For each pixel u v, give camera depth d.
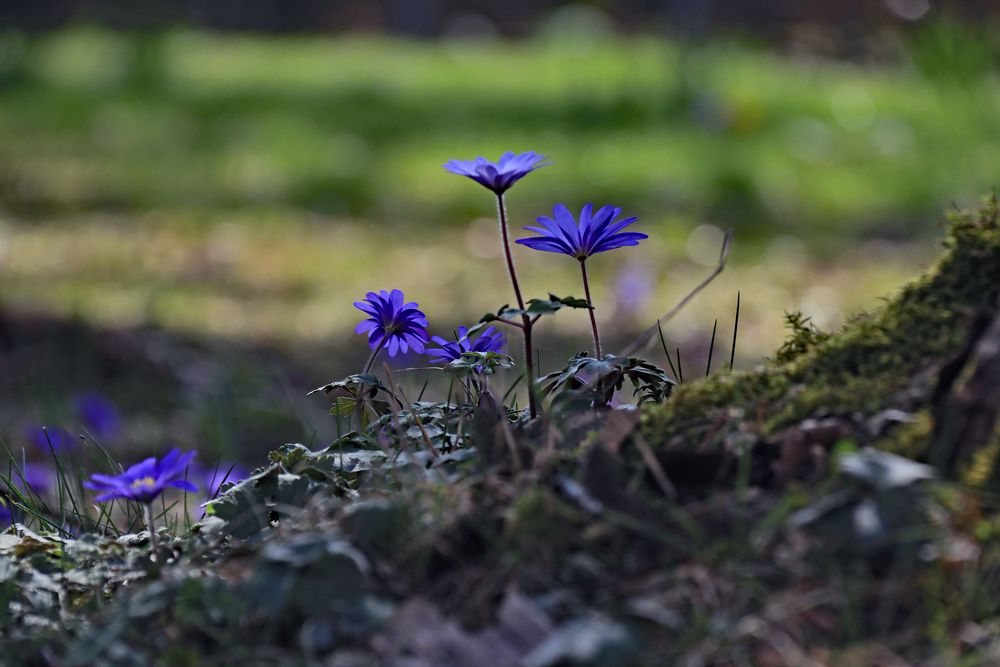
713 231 15.77
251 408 8.90
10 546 3.08
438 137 20.88
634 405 3.30
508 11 41.50
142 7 32.94
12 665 2.56
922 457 2.62
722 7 34.22
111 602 2.80
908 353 2.92
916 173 17.30
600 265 14.31
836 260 14.42
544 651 2.16
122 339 10.60
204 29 35.53
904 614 2.33
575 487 2.55
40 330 10.83
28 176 18.19
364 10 39.78
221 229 16.06
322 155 19.66
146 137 21.08
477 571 2.51
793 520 2.42
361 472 3.14
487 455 2.87
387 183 18.11
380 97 23.81
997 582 2.36
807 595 2.32
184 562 2.85
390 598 2.49
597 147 19.84
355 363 10.70
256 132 21.38
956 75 16.59
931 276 3.09
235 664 2.39
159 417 8.77
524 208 17.00
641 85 23.30
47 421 7.80
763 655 2.26
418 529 2.61
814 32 30.91
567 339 10.62
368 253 15.05
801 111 21.30
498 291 13.25
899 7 23.98
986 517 2.47
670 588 2.38
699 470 2.66
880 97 21.55
